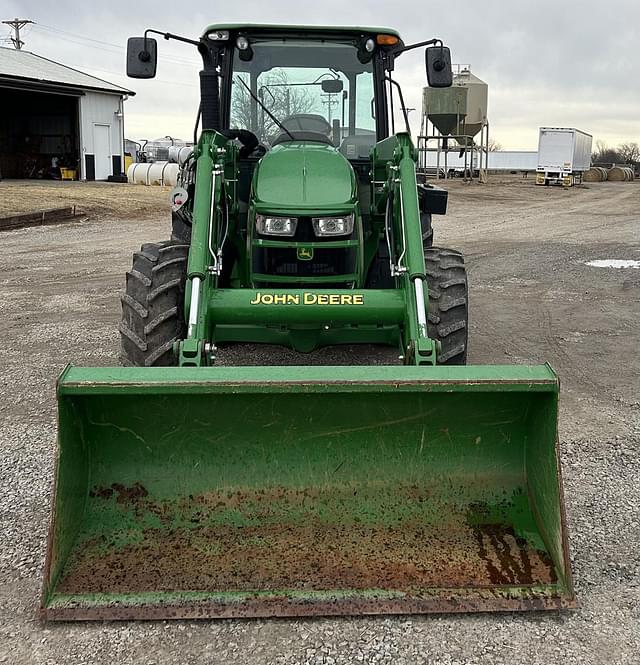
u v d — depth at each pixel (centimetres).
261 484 347
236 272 541
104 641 287
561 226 2012
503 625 297
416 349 404
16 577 328
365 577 309
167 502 341
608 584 324
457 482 350
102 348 686
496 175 6391
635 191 3806
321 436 347
